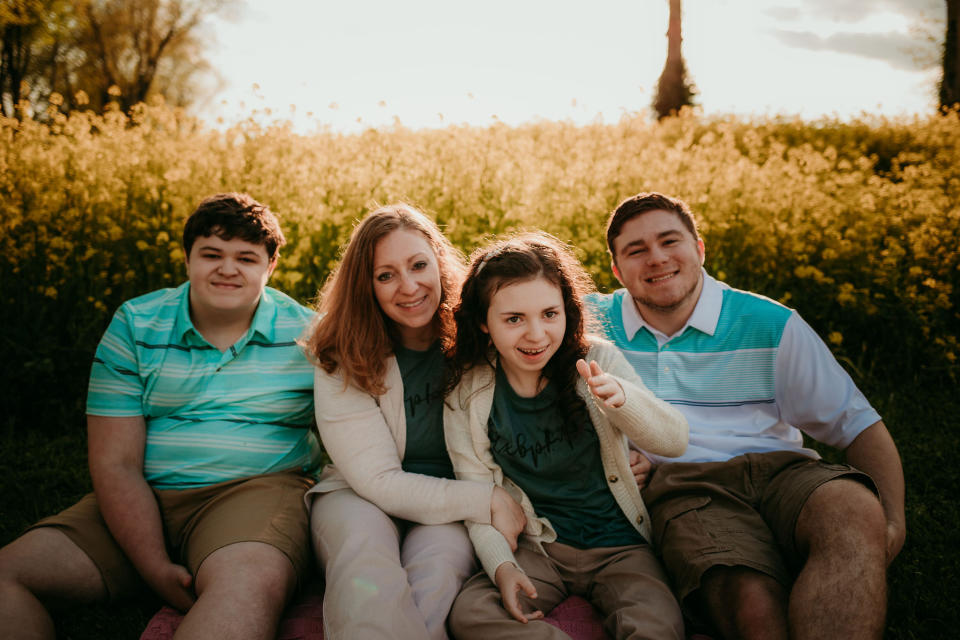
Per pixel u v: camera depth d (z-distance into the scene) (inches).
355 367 92.0
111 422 94.6
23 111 239.0
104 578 89.3
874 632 71.3
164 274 186.4
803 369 98.7
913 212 225.5
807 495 83.7
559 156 264.7
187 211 193.9
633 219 101.8
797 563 85.6
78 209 198.5
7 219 191.3
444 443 98.0
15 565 82.3
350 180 206.4
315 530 91.4
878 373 195.2
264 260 96.9
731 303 102.8
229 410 97.7
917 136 381.1
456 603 82.0
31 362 167.9
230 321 98.6
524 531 91.3
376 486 90.5
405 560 87.6
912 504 132.0
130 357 96.6
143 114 246.2
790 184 230.7
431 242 97.7
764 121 437.4
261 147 220.8
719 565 81.0
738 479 93.0
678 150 246.4
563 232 201.6
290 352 100.9
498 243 97.3
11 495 138.8
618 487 92.2
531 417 92.4
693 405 102.7
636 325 107.0
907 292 196.1
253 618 76.7
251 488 93.9
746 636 76.3
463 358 94.4
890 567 109.7
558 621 84.7
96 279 181.8
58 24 762.2
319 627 85.1
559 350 92.4
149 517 90.7
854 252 210.5
